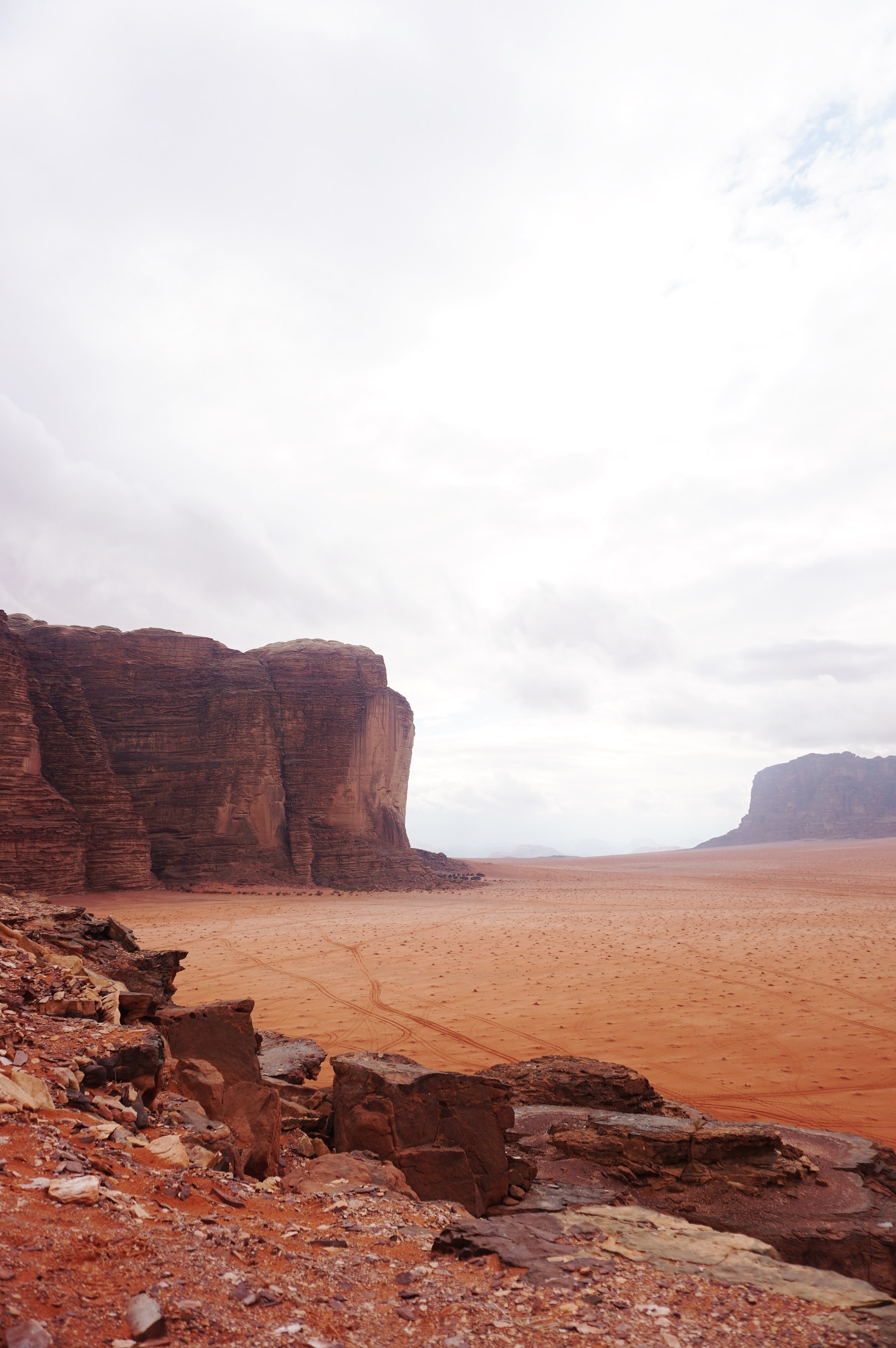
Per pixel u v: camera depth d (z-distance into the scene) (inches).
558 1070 806.5
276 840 4763.8
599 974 1841.8
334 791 5054.1
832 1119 892.6
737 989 1647.4
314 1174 458.6
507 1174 546.3
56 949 784.3
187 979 1815.9
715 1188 585.6
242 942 2440.9
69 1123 360.2
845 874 6112.2
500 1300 279.3
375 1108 551.5
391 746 5433.1
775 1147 618.5
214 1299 229.5
